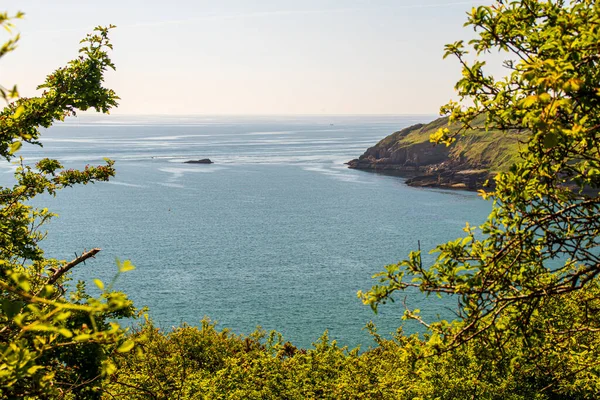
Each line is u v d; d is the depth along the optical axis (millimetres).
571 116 6652
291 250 95938
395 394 21984
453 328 7355
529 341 7422
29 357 4277
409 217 126062
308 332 58688
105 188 179375
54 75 11867
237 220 125562
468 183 178375
